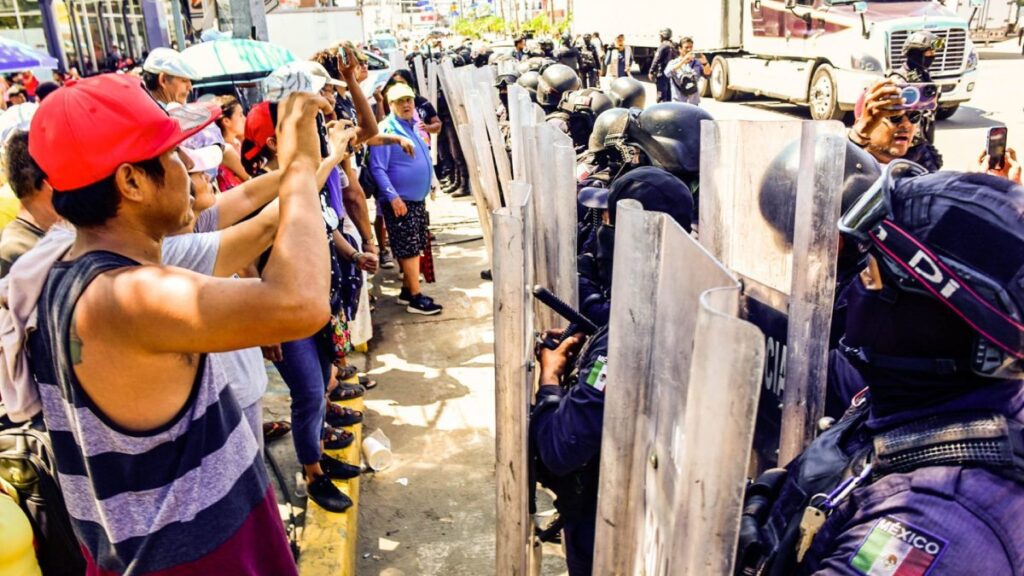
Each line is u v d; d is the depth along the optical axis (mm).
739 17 17594
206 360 1474
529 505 2273
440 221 9062
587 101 5816
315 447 3168
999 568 955
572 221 2758
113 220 1413
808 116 16312
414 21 88812
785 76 15516
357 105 4234
